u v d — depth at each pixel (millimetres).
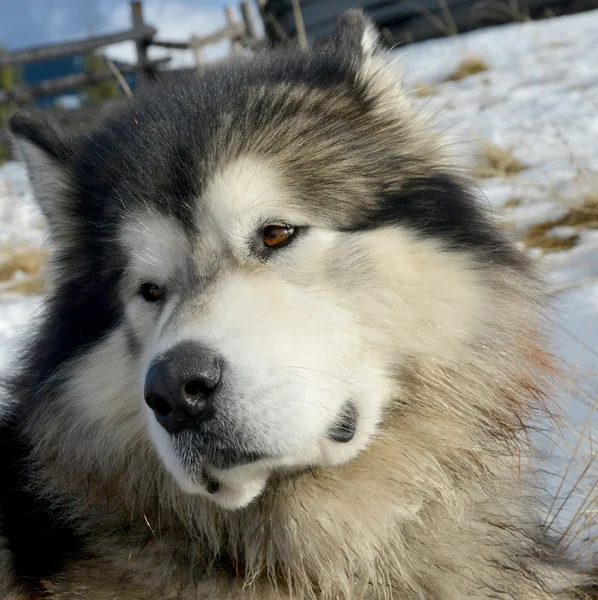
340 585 610
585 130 1692
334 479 600
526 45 2566
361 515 605
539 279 702
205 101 667
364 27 749
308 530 604
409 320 611
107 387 640
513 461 668
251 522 614
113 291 649
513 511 662
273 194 605
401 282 609
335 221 612
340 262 602
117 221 640
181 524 634
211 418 537
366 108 678
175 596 612
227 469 553
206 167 612
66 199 699
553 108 1874
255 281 587
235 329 551
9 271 1755
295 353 559
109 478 645
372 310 602
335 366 579
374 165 646
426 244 625
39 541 637
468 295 628
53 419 659
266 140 624
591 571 710
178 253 614
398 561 617
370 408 597
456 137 719
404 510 616
